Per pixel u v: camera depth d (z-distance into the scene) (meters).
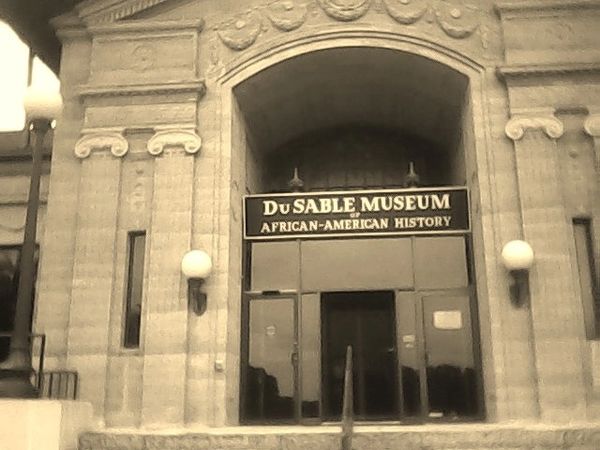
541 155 13.23
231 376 13.39
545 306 12.53
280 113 16.52
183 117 13.87
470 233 14.69
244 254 15.08
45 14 15.15
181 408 12.48
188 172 13.61
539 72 13.51
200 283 13.01
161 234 13.33
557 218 12.91
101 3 14.47
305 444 10.48
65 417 10.48
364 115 17.44
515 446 10.54
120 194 13.68
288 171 18.08
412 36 14.27
